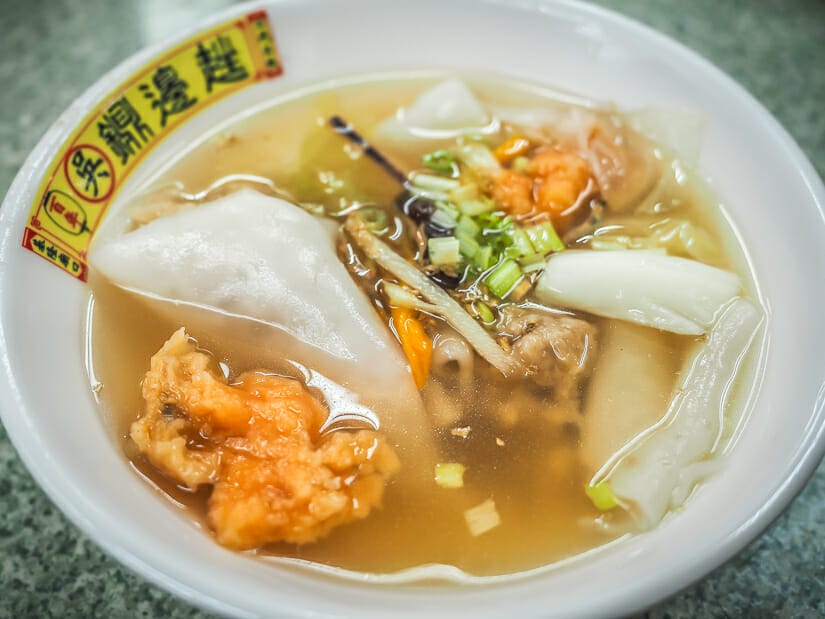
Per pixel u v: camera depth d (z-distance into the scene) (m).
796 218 0.14
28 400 0.11
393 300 0.14
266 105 0.18
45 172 0.14
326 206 0.16
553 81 0.18
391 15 0.18
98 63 0.22
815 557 0.13
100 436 0.12
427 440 0.13
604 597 0.10
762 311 0.14
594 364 0.14
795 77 0.22
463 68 0.19
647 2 0.24
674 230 0.16
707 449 0.13
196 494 0.12
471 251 0.15
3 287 0.12
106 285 0.15
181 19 0.23
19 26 0.23
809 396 0.12
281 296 0.14
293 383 0.13
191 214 0.15
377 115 0.18
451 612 0.10
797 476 0.11
